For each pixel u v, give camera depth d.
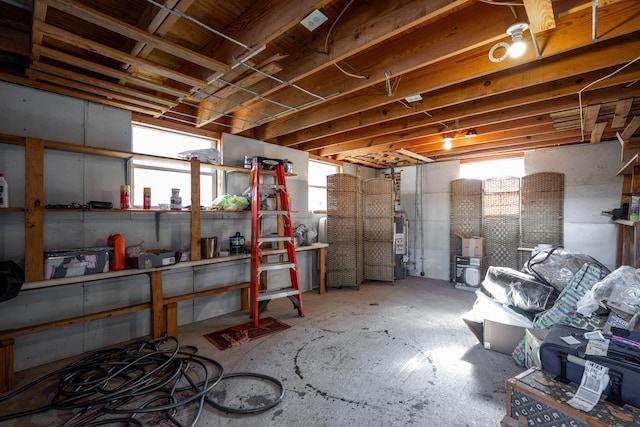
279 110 3.16
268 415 1.85
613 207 4.48
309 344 2.86
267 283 4.33
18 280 2.05
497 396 2.05
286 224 3.78
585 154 4.70
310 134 4.20
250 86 2.79
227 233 3.91
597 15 1.72
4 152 2.36
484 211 5.58
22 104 2.43
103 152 2.70
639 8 1.69
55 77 2.32
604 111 3.15
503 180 5.40
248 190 3.81
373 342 2.91
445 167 6.06
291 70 2.44
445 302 4.31
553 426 1.38
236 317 3.65
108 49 1.89
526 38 2.05
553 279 2.56
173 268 3.15
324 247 4.75
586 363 1.47
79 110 2.71
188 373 2.30
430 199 6.25
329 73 2.73
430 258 6.22
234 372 2.33
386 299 4.45
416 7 1.68
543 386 1.50
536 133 4.05
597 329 1.93
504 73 2.54
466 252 5.21
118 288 2.93
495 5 1.83
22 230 2.45
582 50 2.20
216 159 3.44
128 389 1.98
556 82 2.68
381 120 3.40
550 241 4.92
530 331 2.29
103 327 2.83
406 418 1.83
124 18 2.05
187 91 2.66
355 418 1.82
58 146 2.44
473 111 3.16
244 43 2.02
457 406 1.94
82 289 2.71
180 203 3.02
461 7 1.96
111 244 2.71
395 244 5.93
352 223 5.23
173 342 2.88
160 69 2.15
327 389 2.13
